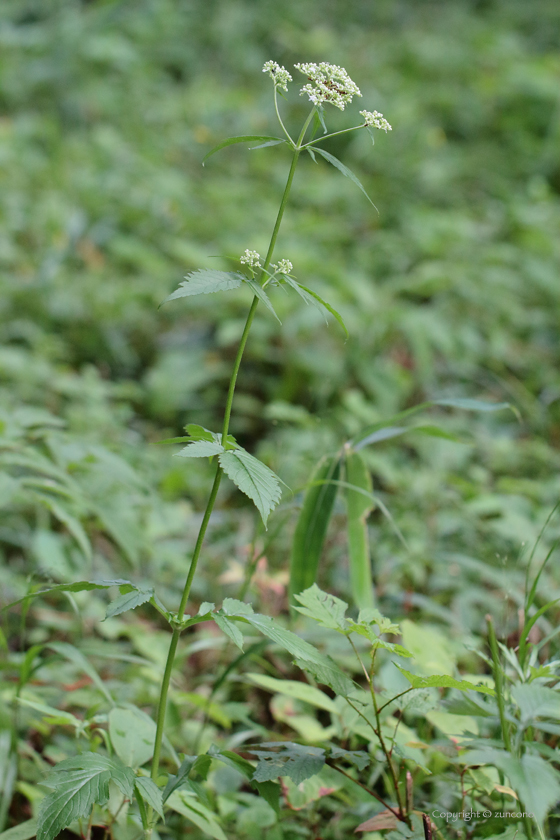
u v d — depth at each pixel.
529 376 4.31
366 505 2.00
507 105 7.12
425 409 4.00
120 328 4.46
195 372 4.15
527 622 1.49
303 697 1.67
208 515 1.28
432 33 8.48
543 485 3.25
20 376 3.57
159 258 4.88
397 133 6.49
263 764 1.32
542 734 1.72
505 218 5.61
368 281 4.77
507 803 1.55
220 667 2.36
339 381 4.05
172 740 1.91
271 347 4.38
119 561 2.79
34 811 1.61
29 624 2.54
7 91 6.62
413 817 1.39
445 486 3.26
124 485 2.72
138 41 7.81
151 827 1.34
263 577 2.41
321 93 1.28
